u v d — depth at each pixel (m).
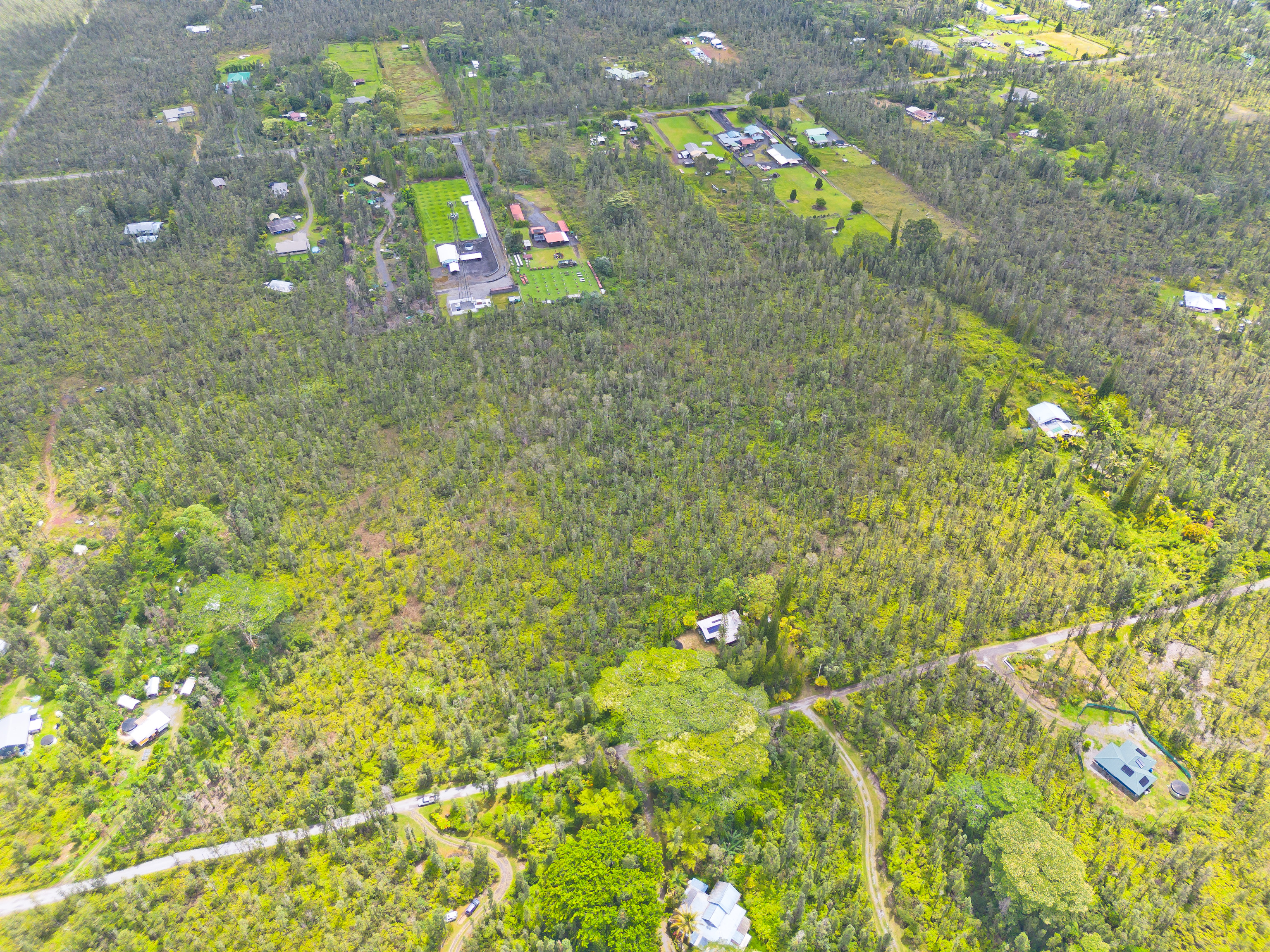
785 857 121.62
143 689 148.12
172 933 115.19
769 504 183.62
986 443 193.50
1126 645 152.25
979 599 158.38
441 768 135.88
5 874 122.31
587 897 111.50
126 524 180.25
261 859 123.88
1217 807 128.75
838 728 141.75
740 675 144.00
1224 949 112.44
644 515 180.12
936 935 114.69
